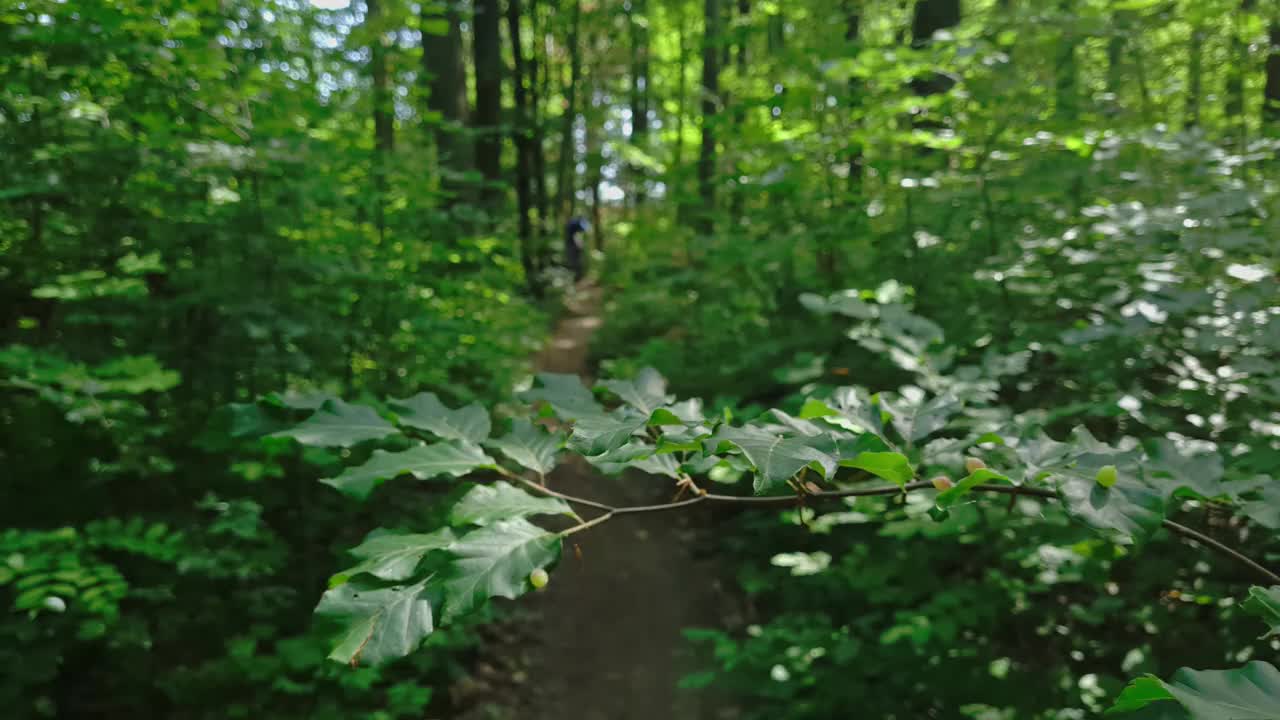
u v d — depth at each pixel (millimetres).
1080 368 2830
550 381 1273
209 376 3596
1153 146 3264
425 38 7152
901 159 4379
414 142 5977
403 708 3172
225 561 3072
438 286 4973
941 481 1039
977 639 2854
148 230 3592
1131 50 4398
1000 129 3906
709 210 7465
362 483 1008
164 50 3387
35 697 2805
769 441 944
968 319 3527
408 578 944
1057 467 1005
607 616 4434
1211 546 1067
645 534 5285
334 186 4152
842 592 3523
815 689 2812
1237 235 2514
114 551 3172
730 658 2863
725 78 8016
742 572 3768
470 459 1091
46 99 3289
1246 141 3891
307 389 4043
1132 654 2324
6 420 2979
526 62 13250
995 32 3986
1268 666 750
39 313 3502
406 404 1184
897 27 6727
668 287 7055
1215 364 2645
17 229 3396
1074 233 3361
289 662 3057
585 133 17250
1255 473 1769
